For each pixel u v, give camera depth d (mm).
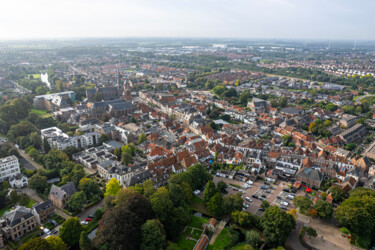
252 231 168375
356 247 167250
